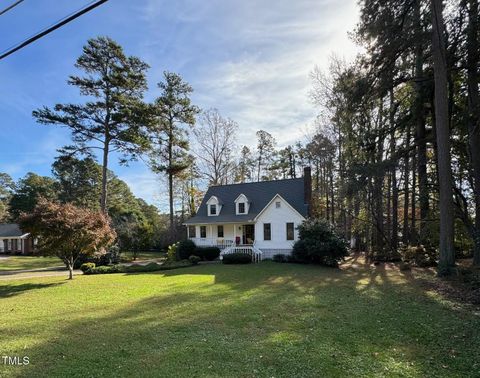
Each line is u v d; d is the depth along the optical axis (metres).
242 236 29.03
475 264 14.91
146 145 28.91
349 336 6.45
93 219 17.73
